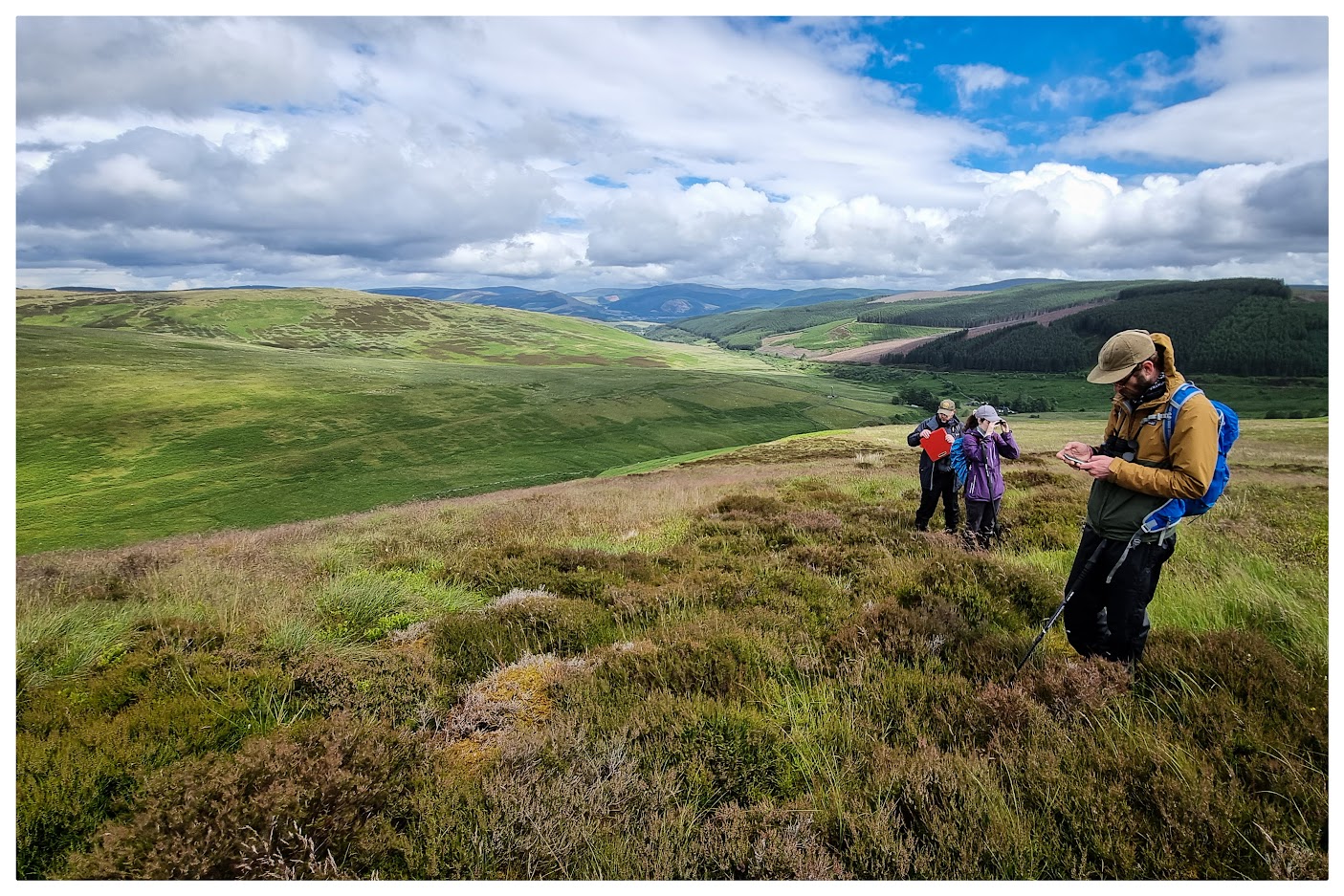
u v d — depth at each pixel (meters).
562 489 26.30
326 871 2.59
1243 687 3.46
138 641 4.93
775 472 23.70
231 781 2.88
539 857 2.69
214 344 160.00
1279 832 2.50
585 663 4.51
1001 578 5.61
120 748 3.37
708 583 6.32
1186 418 3.51
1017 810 2.74
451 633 5.17
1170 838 2.55
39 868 2.72
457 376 139.38
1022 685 3.77
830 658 4.44
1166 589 5.38
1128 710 3.39
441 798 2.99
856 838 2.65
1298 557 6.21
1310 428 51.88
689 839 2.76
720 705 3.62
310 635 5.15
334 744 3.18
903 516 9.74
